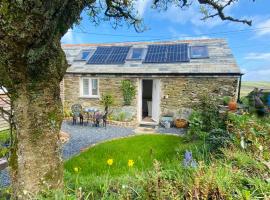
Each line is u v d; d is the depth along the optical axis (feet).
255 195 7.37
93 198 8.65
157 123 43.04
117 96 44.50
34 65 7.58
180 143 27.50
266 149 12.03
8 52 7.01
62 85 47.16
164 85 42.34
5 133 28.99
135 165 19.97
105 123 39.88
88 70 45.27
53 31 7.20
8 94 8.36
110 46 54.49
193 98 40.91
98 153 23.82
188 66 41.45
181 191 7.82
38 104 8.23
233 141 15.19
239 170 8.99
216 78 39.55
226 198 6.88
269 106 36.04
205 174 7.85
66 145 27.30
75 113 41.29
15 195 8.64
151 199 7.18
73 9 8.07
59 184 8.96
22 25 6.63
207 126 29.37
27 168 8.29
